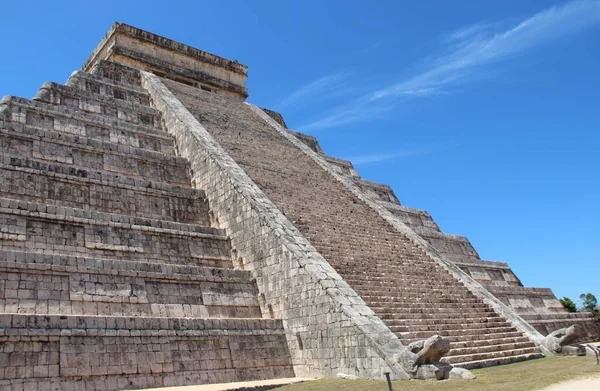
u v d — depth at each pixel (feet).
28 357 36.17
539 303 90.17
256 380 45.70
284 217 58.03
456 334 50.85
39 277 41.96
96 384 37.99
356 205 76.18
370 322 44.39
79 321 39.37
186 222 61.57
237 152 74.74
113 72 89.97
